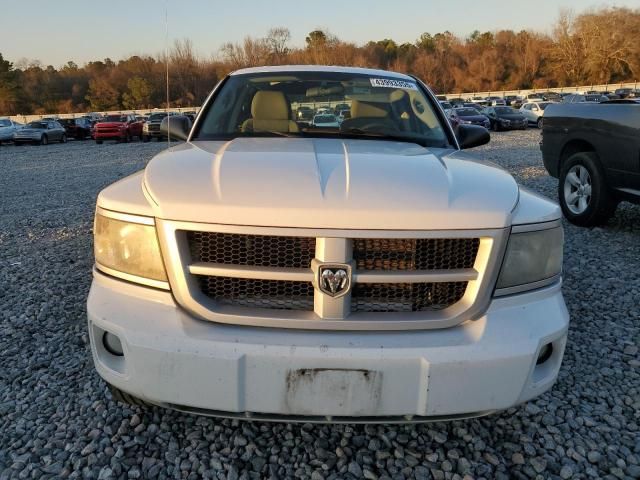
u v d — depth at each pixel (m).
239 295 1.91
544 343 1.94
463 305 1.90
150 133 28.95
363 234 1.80
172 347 1.83
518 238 1.96
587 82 77.62
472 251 1.91
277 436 2.37
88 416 2.51
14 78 77.00
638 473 2.20
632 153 5.25
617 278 4.45
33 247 5.65
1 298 4.05
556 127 6.40
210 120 3.22
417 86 3.62
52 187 11.07
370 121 3.19
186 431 2.39
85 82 83.81
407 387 1.83
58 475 2.13
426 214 1.83
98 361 2.02
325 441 2.35
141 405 2.35
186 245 1.88
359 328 1.84
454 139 3.25
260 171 2.05
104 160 17.80
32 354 3.15
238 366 1.80
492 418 2.54
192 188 1.95
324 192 1.88
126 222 1.97
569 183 6.28
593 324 3.59
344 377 1.81
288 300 1.89
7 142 30.95
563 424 2.52
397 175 2.06
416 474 2.17
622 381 2.90
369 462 2.22
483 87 84.12
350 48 86.31
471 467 2.22
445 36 95.81
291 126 3.13
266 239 1.86
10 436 2.38
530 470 2.22
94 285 2.07
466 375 1.84
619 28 75.25
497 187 2.10
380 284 1.91
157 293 1.92
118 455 2.24
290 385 1.82
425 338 1.85
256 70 3.63
